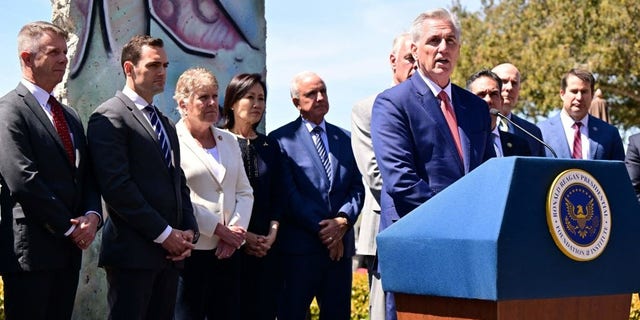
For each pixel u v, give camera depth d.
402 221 3.36
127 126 4.61
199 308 5.21
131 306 4.52
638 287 3.31
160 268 4.58
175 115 6.43
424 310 3.27
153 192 4.62
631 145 6.39
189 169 5.23
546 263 3.05
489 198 3.08
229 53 6.75
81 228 4.32
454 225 3.14
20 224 4.25
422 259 3.23
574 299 3.16
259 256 5.56
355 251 5.98
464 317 3.12
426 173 4.06
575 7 22.75
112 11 6.23
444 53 4.11
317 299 5.82
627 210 3.29
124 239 4.54
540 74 22.56
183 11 6.53
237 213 5.29
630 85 22.75
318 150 5.86
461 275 3.08
